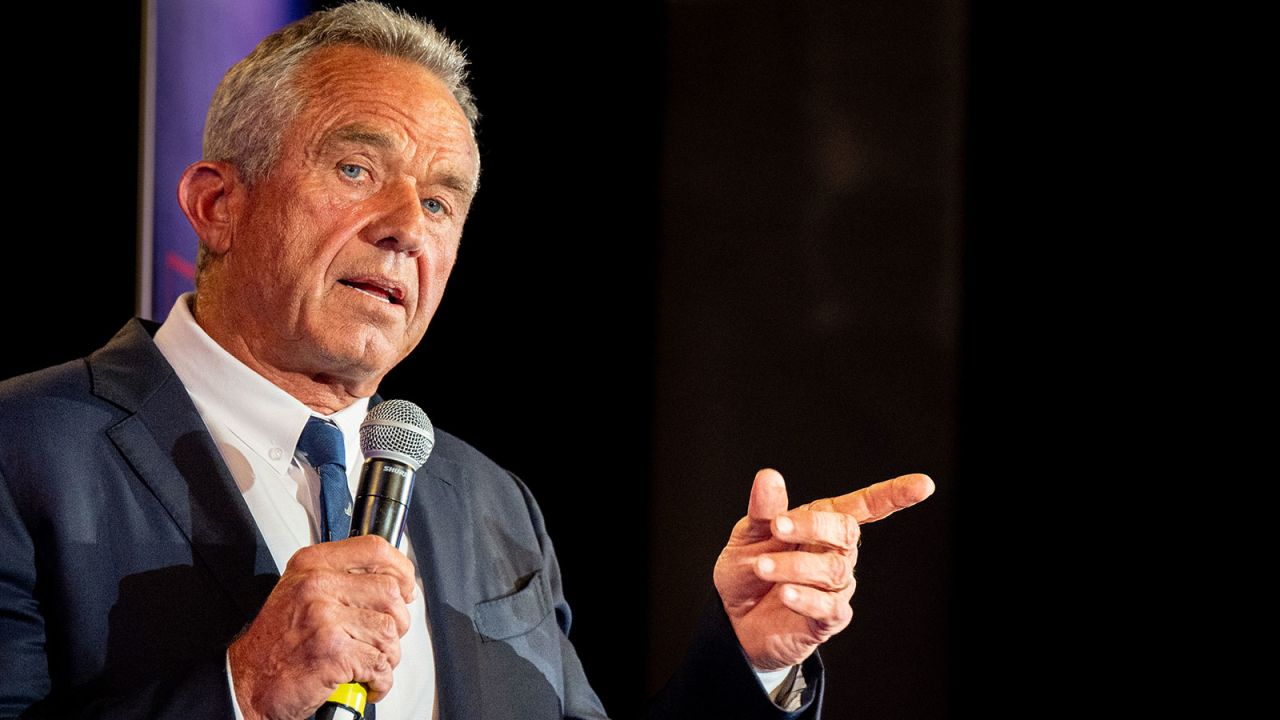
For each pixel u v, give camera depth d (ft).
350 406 10.59
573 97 20.44
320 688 7.87
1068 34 20.10
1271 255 18.98
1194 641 18.74
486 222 20.16
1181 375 19.21
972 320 20.11
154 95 16.62
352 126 9.96
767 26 20.66
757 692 9.81
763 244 20.53
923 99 20.43
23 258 16.25
